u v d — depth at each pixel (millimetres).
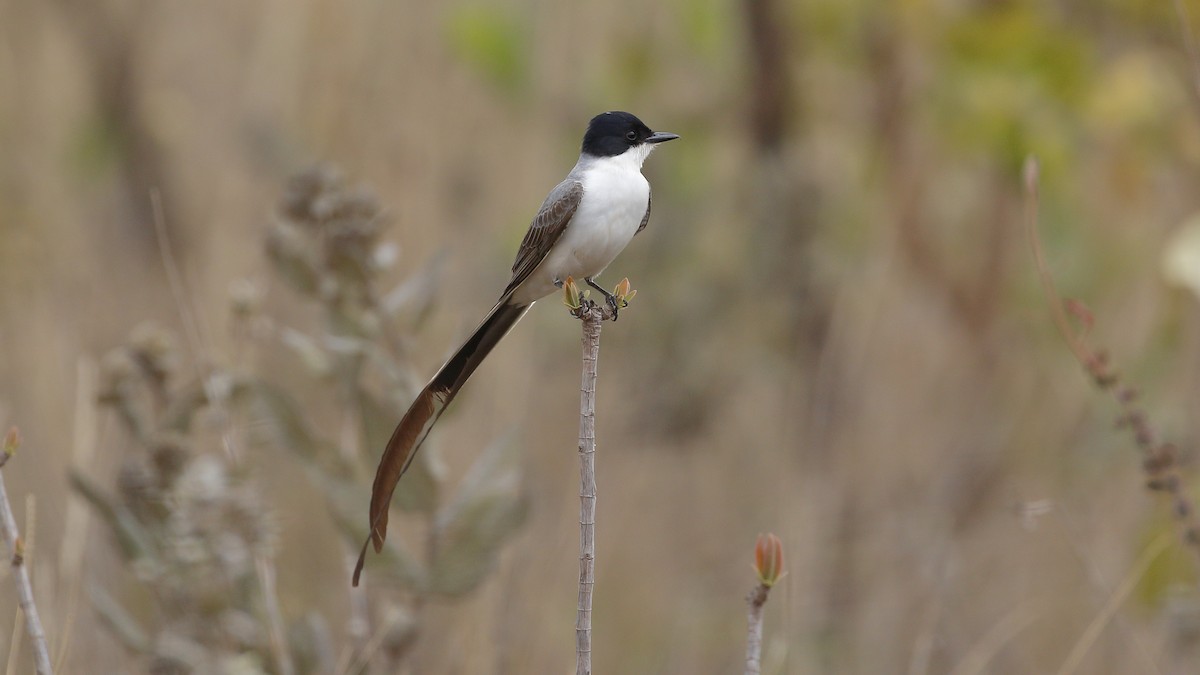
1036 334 13352
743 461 13242
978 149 12766
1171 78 12195
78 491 8188
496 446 8445
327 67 14828
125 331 13844
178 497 8156
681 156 14523
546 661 10328
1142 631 10547
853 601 11664
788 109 14609
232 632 8125
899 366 13820
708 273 13969
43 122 17141
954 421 13367
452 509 8258
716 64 14797
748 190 14102
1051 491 12359
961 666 10594
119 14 17156
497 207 14242
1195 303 12391
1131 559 10625
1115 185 12305
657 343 13688
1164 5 12188
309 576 10906
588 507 5828
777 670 8719
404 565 8125
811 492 11852
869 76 13984
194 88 16609
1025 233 13500
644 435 13477
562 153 14562
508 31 14336
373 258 8406
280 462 11445
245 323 8758
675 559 12680
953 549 11695
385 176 14031
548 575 10883
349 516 8039
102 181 16734
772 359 13609
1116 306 13000
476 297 13328
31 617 5836
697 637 11867
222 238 14352
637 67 14648
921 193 13797
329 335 8367
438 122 14484
